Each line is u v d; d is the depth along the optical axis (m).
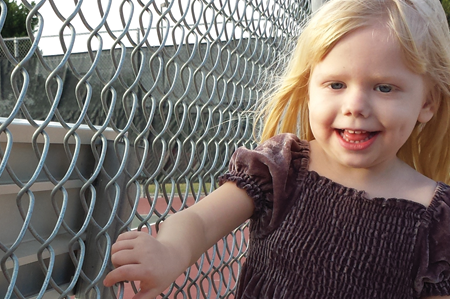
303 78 1.10
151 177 0.96
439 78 1.00
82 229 0.78
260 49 1.65
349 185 1.02
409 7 0.94
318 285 0.97
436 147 1.17
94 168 0.92
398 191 1.02
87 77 0.77
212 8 1.21
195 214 0.92
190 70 1.10
